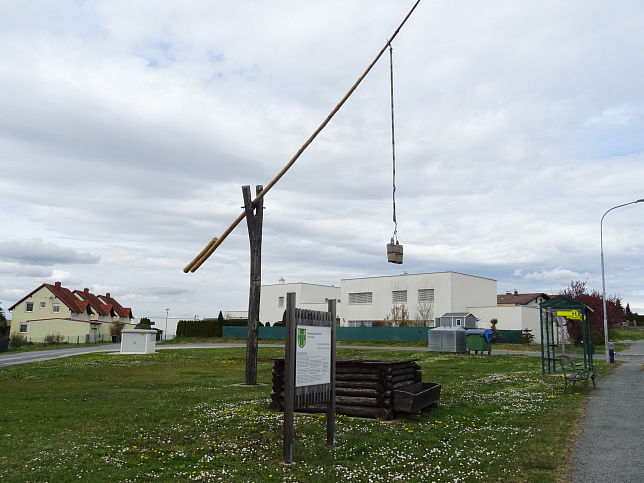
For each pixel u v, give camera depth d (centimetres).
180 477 752
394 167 1309
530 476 746
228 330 7138
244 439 980
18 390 1781
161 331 7775
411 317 6444
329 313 962
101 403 1449
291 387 842
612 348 3161
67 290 8244
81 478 745
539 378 2086
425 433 1019
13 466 805
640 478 735
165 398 1544
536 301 7506
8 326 7412
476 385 1841
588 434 1020
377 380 1169
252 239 1886
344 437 985
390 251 1252
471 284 6588
